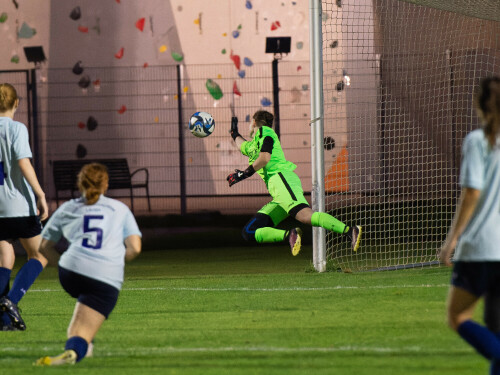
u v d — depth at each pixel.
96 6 65.06
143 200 63.59
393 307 21.70
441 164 46.50
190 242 44.28
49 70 65.19
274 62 53.88
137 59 65.06
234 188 63.12
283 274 30.44
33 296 26.62
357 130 52.34
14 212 20.27
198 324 20.30
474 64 50.38
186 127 63.97
